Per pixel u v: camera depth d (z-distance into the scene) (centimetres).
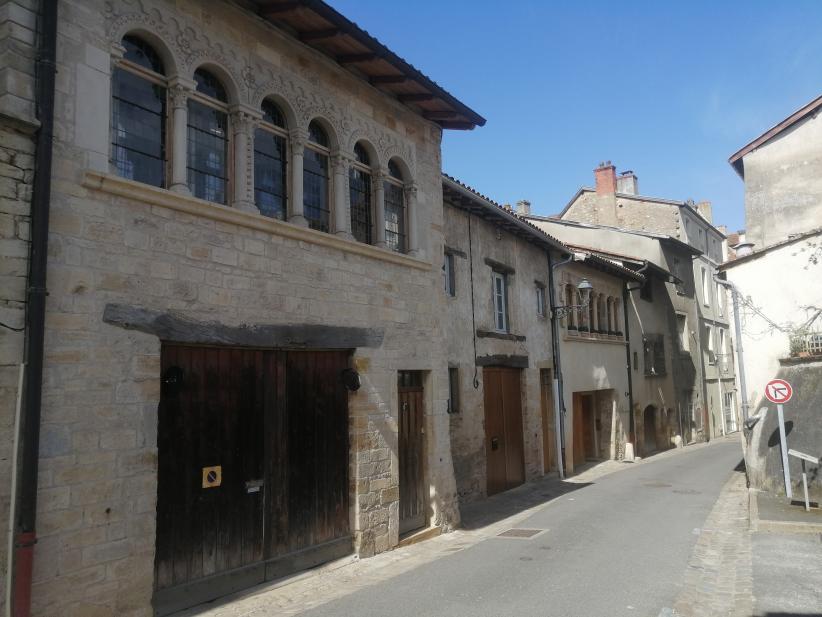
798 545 888
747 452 1375
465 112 1020
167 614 588
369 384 855
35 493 482
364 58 838
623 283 2209
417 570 776
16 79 509
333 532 793
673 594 673
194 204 629
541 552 867
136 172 607
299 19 750
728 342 3403
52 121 522
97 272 548
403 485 931
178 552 605
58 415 509
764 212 1844
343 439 825
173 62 636
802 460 1202
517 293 1530
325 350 808
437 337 1010
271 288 718
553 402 1678
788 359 1308
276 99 764
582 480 1619
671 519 1097
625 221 2941
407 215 982
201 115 680
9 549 470
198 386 642
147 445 568
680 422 2572
